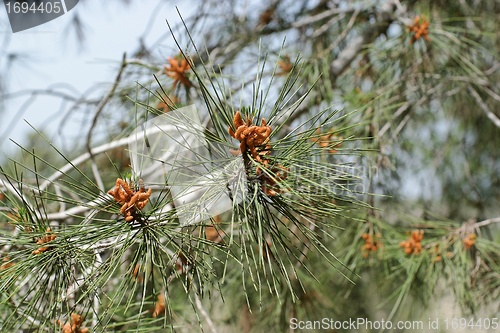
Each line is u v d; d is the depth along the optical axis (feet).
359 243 2.66
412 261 2.45
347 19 3.35
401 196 3.00
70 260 1.64
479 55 3.11
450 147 3.96
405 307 3.22
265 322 2.97
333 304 3.07
